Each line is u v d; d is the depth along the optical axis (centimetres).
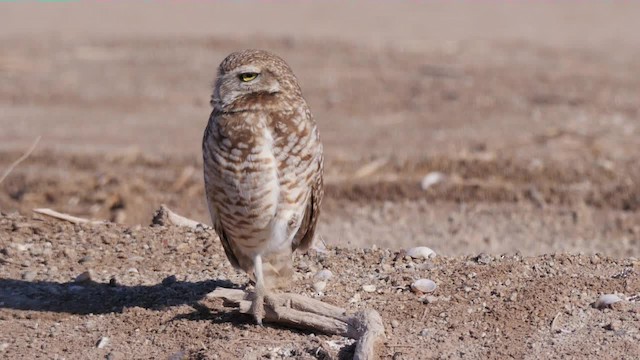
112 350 779
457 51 3209
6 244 1005
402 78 2773
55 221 1062
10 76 2833
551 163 1759
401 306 835
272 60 783
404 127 2197
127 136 2153
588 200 1625
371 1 4659
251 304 802
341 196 1672
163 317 834
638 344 755
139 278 931
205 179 804
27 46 3331
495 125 2170
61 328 826
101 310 864
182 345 779
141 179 1734
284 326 802
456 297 846
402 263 943
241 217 791
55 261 972
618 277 888
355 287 884
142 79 2831
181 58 3152
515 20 4003
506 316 808
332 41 3359
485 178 1727
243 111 775
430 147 1948
